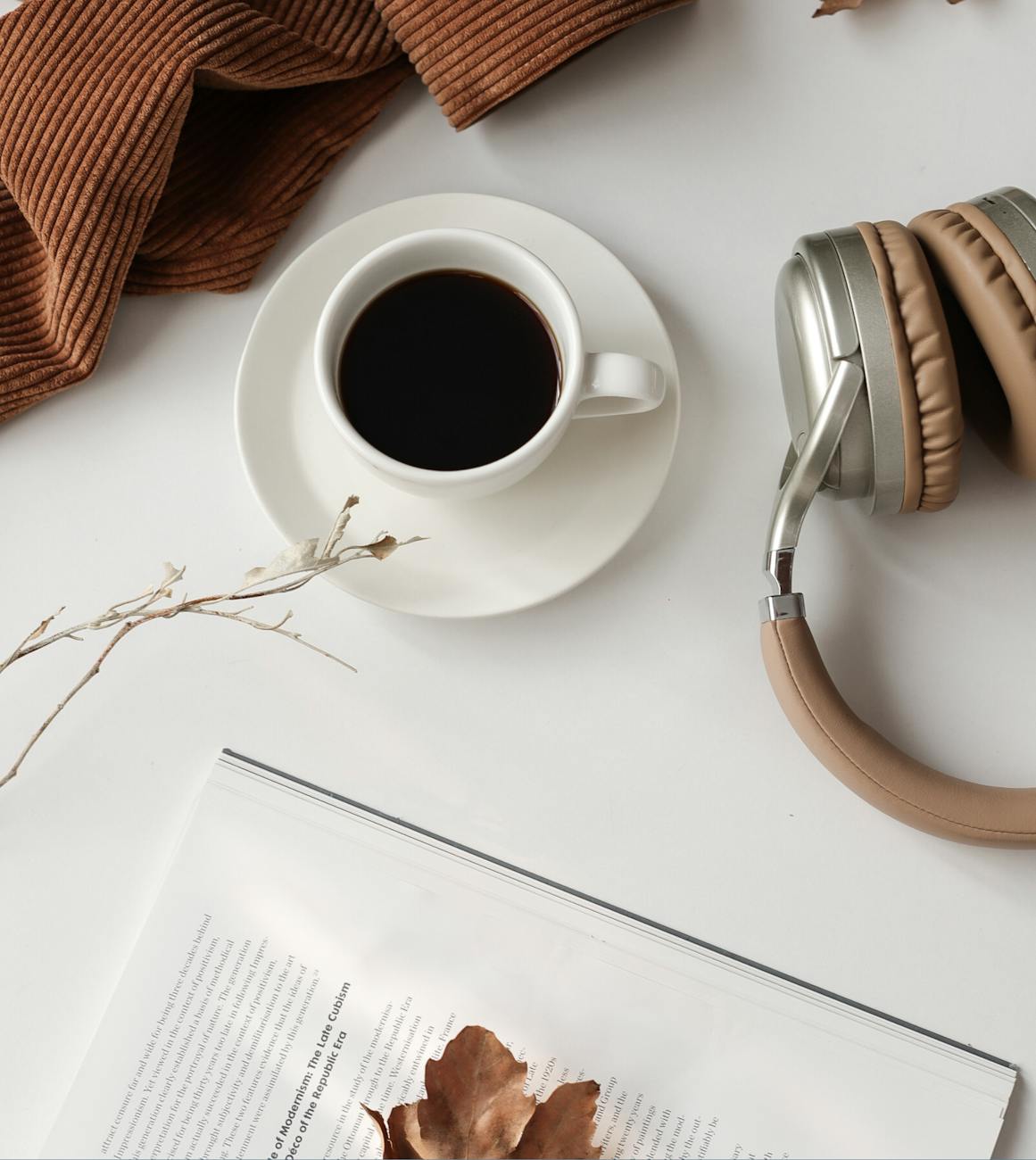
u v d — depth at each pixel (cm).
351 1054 52
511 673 56
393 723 55
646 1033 52
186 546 57
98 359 57
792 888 54
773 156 59
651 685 55
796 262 48
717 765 55
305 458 54
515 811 55
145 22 54
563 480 54
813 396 48
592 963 53
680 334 58
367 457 48
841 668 55
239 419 54
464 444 50
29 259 58
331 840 54
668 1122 51
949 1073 51
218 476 58
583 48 56
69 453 58
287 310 55
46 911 54
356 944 53
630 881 54
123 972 53
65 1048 53
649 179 59
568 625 56
